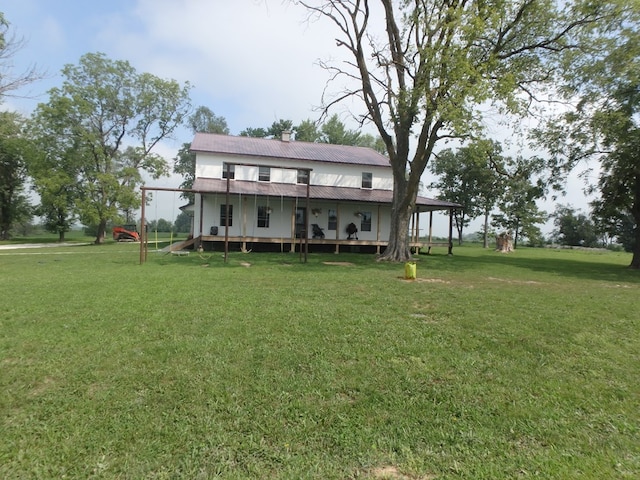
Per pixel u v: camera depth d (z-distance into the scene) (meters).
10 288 7.66
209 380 3.39
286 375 3.54
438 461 2.35
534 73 14.31
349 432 2.64
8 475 2.16
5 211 32.03
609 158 16.98
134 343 4.30
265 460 2.32
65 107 24.58
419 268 13.35
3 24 12.25
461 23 10.85
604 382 3.59
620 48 13.90
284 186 21.62
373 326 5.15
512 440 2.61
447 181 37.25
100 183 26.05
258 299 6.77
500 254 24.67
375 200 20.45
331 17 15.13
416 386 3.39
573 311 6.38
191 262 13.93
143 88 28.80
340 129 42.91
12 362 3.74
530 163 18.78
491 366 3.90
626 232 38.62
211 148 21.59
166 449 2.40
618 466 2.32
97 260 14.46
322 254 18.95
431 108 11.79
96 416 2.79
